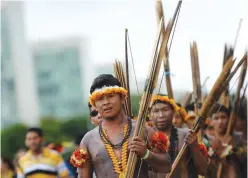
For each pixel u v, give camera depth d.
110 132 13.62
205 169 17.39
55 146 30.75
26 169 25.97
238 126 23.48
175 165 16.58
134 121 13.78
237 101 21.81
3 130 103.00
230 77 16.66
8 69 193.00
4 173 33.66
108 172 13.48
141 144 12.92
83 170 13.81
